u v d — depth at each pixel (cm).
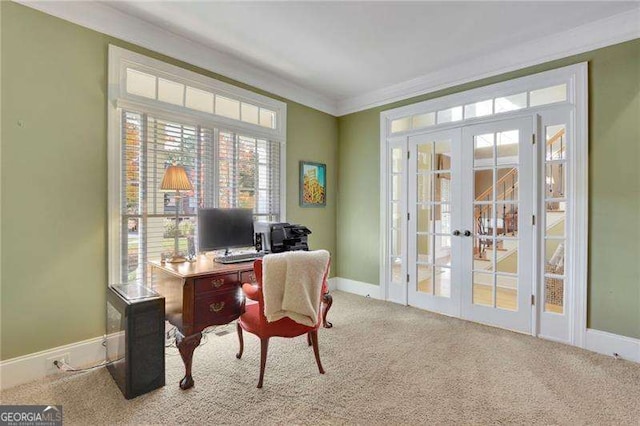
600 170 247
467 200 322
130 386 185
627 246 237
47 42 209
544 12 232
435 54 300
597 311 250
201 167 292
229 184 314
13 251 198
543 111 276
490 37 269
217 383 203
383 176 392
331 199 432
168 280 215
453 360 234
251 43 279
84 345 224
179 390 195
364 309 355
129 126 249
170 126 272
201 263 233
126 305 187
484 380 206
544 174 278
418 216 364
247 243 272
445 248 341
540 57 275
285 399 186
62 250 216
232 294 213
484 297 312
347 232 433
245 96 327
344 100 426
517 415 171
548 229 278
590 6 225
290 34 265
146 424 164
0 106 193
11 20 196
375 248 403
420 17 238
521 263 289
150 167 260
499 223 303
